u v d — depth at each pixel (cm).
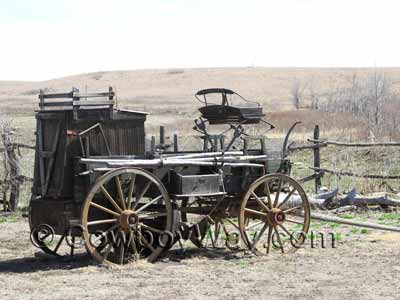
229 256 1276
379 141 2717
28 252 1365
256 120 1287
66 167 1177
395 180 2114
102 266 1167
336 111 4422
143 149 1232
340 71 12375
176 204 1213
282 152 1315
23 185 2080
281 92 10831
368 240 1450
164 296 991
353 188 1905
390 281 1085
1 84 14212
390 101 4625
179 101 9725
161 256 1253
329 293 1011
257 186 1285
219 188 1245
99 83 13475
